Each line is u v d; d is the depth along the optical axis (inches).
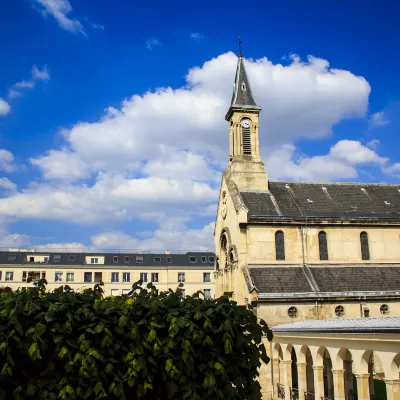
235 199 2097.7
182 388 531.5
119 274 4347.9
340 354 1246.9
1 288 561.3
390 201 2352.4
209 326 546.3
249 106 2352.4
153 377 532.4
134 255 4562.0
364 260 2090.3
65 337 511.5
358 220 2097.7
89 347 504.7
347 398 1424.7
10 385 499.5
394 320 1202.0
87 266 4288.9
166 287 4402.1
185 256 4658.0
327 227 2090.3
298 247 2036.2
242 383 560.1
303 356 1482.5
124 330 531.5
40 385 494.6
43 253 4335.6
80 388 500.7
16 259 4239.7
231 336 549.6
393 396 1018.1
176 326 528.1
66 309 519.2
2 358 494.3
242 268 1958.7
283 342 1609.3
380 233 2132.1
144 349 534.3
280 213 2116.1
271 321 1798.7
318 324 1488.7
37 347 488.7
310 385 1763.0
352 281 1971.0
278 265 1998.0
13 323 495.5
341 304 1875.0
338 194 2337.6
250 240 2004.2
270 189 2281.0
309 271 1993.1
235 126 2349.9
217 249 2415.1
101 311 531.8
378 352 1075.9
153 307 540.4
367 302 1897.1
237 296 1963.6
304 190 2322.8
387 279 2014.0
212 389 527.5
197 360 547.2
